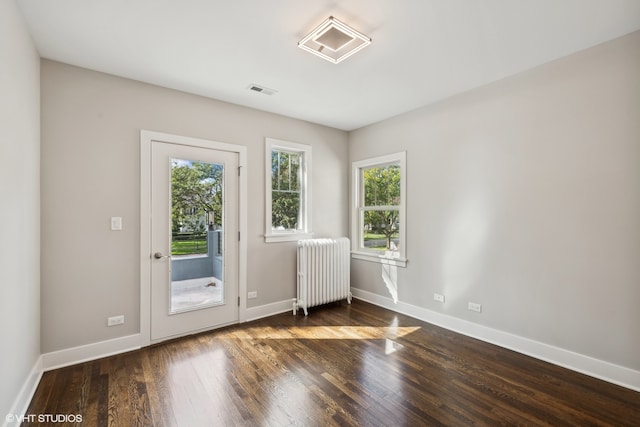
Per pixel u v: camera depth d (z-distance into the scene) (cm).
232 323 338
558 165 247
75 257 250
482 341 293
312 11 188
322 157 422
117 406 194
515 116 273
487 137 293
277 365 246
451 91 310
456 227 319
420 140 354
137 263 279
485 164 295
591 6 183
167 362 251
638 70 210
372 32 211
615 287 220
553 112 250
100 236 261
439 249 335
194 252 312
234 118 340
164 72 266
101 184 262
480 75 276
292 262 390
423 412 190
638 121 210
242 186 345
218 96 320
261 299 362
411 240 366
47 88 240
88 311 255
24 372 193
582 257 235
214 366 245
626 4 181
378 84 293
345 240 414
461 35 214
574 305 240
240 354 266
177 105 302
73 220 249
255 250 357
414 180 362
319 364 248
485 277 296
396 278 384
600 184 226
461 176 314
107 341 263
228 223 335
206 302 319
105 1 178
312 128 411
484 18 196
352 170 448
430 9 187
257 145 358
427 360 255
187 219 308
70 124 249
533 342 262
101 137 262
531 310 264
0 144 155
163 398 203
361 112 371
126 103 275
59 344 242
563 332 245
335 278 401
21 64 189
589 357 232
